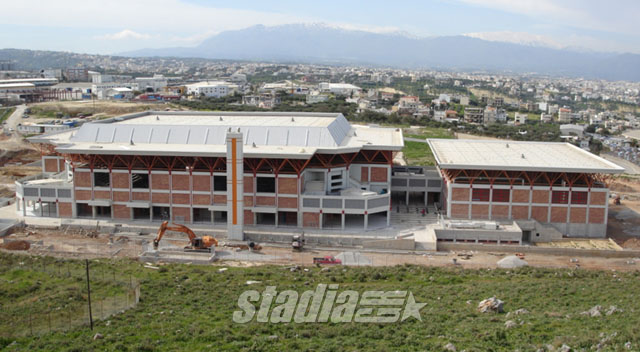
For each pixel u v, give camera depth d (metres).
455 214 122.69
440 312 67.00
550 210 120.31
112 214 122.94
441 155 132.38
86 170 121.94
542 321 60.88
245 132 128.00
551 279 86.75
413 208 138.00
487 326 60.31
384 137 145.25
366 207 117.81
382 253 107.62
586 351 50.53
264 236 113.81
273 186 120.12
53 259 92.25
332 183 125.75
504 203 120.88
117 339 57.03
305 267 96.25
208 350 55.09
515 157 130.50
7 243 105.62
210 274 88.69
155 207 124.88
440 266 98.50
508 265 98.50
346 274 89.81
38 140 132.50
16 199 131.50
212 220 121.06
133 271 88.50
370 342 57.09
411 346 55.38
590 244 115.06
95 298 71.81
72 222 120.69
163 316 65.12
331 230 118.38
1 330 59.44
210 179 119.38
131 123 138.50
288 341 57.56
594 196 119.25
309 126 128.38
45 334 58.38
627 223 135.38
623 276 90.12
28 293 72.94
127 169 120.88
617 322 59.22
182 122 147.12
